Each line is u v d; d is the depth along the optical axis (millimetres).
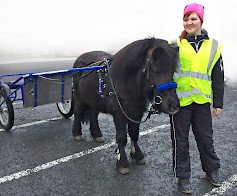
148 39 3373
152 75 3029
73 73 4945
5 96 5164
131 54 3451
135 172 3941
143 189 3553
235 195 3404
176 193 3471
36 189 3557
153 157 4367
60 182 3707
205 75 3240
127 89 3535
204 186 3596
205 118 3389
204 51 3207
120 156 3932
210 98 3314
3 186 3617
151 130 5398
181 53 3217
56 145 4801
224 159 4262
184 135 3402
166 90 2980
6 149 4633
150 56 3047
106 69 3916
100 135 4938
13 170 3988
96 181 3729
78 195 3432
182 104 3291
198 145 3559
